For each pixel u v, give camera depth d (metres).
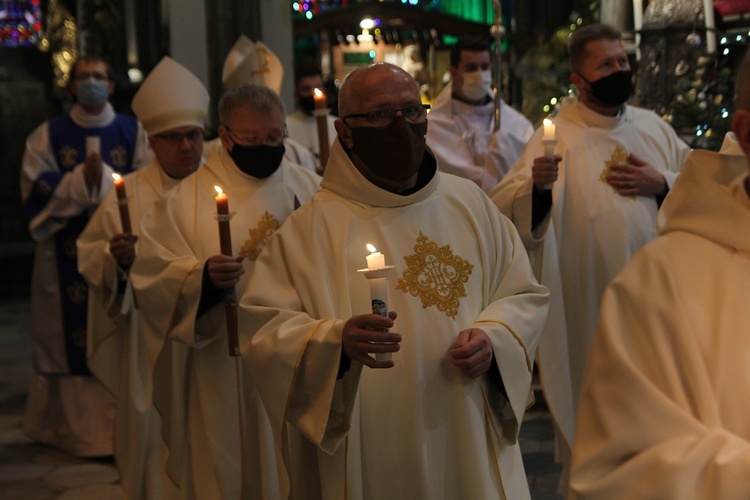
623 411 1.35
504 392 2.44
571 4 12.15
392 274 2.43
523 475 2.56
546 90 8.72
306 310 2.43
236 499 3.29
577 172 3.99
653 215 3.98
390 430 2.38
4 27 12.74
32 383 5.78
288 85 9.55
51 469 5.24
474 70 5.41
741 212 1.43
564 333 3.95
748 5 6.88
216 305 3.24
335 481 2.36
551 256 3.88
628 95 4.02
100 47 12.10
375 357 2.39
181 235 3.34
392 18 11.50
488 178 5.14
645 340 1.40
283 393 2.33
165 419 3.44
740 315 1.37
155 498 4.10
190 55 9.42
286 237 2.51
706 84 5.98
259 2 9.41
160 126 3.92
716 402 1.33
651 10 7.09
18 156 12.78
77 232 5.60
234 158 3.40
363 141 2.41
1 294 12.44
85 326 5.57
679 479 1.26
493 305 2.49
